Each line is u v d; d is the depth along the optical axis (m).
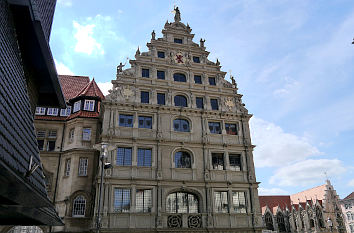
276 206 74.75
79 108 35.31
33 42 12.41
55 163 33.12
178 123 33.75
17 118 7.58
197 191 30.58
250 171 33.22
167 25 39.56
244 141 34.62
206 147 32.88
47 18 14.62
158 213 28.31
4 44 8.60
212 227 29.11
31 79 14.08
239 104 37.06
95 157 32.56
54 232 28.77
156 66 35.88
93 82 38.44
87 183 31.31
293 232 69.31
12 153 6.14
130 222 27.38
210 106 35.75
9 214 8.63
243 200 32.00
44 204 7.86
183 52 38.19
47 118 35.09
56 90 15.23
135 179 28.89
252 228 30.52
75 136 33.31
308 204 70.50
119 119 31.73
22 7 10.80
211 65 38.59
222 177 32.16
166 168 30.72
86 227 29.28
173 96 34.69
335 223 69.25
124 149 30.44
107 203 27.44
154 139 31.23
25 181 6.50
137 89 33.75
